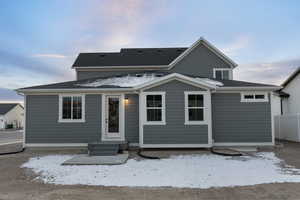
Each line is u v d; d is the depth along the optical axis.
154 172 6.40
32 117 10.88
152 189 4.90
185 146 10.05
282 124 14.81
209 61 15.14
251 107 10.79
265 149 10.67
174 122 10.18
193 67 15.18
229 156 8.92
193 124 10.15
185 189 4.88
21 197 4.43
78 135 10.85
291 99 17.55
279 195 4.45
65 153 10.04
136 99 10.99
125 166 7.22
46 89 10.65
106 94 11.01
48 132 10.83
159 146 10.09
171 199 4.27
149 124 10.21
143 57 16.78
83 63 16.19
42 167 7.22
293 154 9.36
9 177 6.05
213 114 10.82
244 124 10.75
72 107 10.95
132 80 12.73
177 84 10.33
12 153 10.11
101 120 10.90
